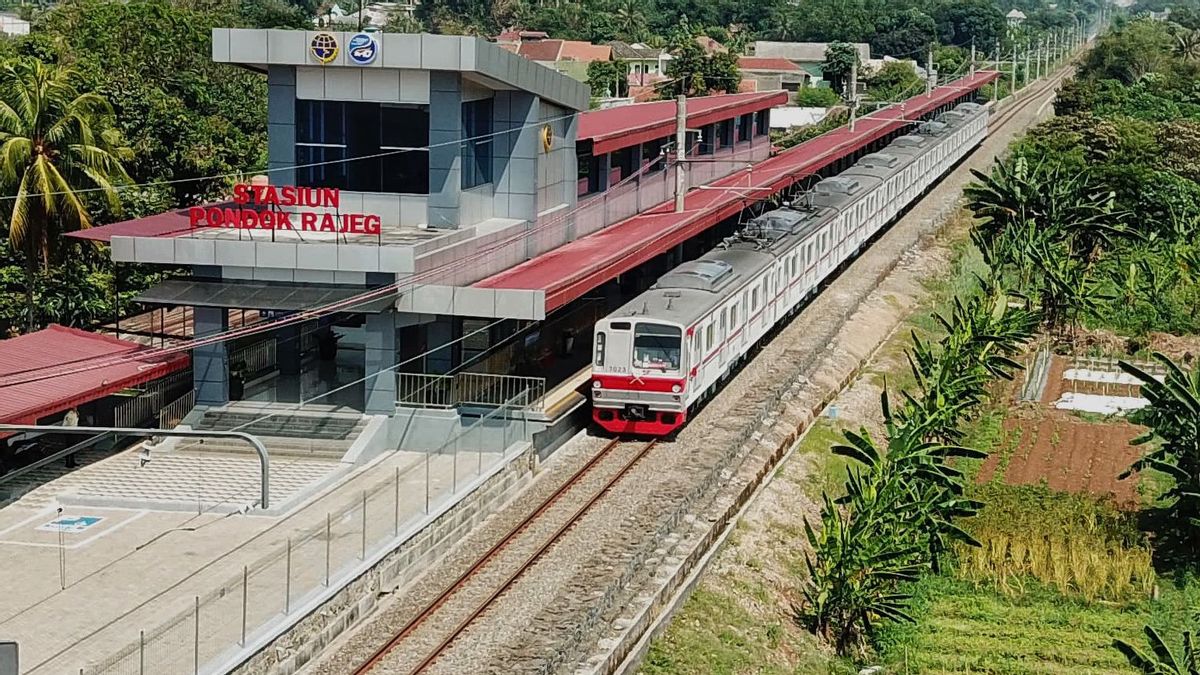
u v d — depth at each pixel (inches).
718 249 1934.1
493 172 1744.6
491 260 1611.7
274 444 1438.2
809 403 1745.8
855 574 1232.8
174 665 919.7
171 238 1456.7
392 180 1631.4
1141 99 4084.6
